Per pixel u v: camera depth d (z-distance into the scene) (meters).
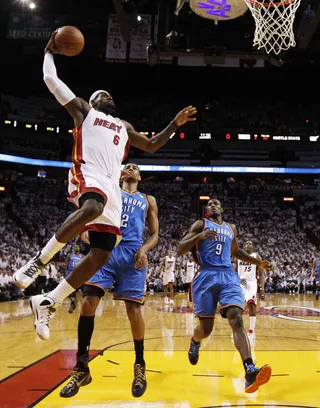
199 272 4.39
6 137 30.73
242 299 4.11
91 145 2.71
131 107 33.94
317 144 32.19
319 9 14.30
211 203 4.63
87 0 21.62
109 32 20.94
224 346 5.95
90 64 29.66
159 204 29.31
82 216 2.37
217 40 14.08
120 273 3.69
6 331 7.46
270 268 4.64
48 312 2.48
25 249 21.31
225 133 32.34
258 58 14.17
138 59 19.67
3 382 3.83
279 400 3.36
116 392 3.56
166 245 24.19
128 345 5.96
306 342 6.37
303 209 29.20
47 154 31.16
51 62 2.74
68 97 2.73
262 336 7.03
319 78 31.14
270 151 32.41
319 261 15.91
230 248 4.48
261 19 8.43
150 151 3.22
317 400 3.37
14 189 28.69
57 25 21.58
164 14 13.98
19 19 21.53
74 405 3.18
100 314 10.50
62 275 18.78
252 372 3.38
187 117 3.22
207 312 4.25
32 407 3.13
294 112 34.03
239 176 32.88
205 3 8.92
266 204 29.69
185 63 19.44
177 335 6.96
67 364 4.61
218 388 3.72
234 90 34.09
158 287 21.03
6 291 15.27
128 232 3.79
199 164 31.27
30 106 32.16
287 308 12.45
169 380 4.01
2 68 30.11
